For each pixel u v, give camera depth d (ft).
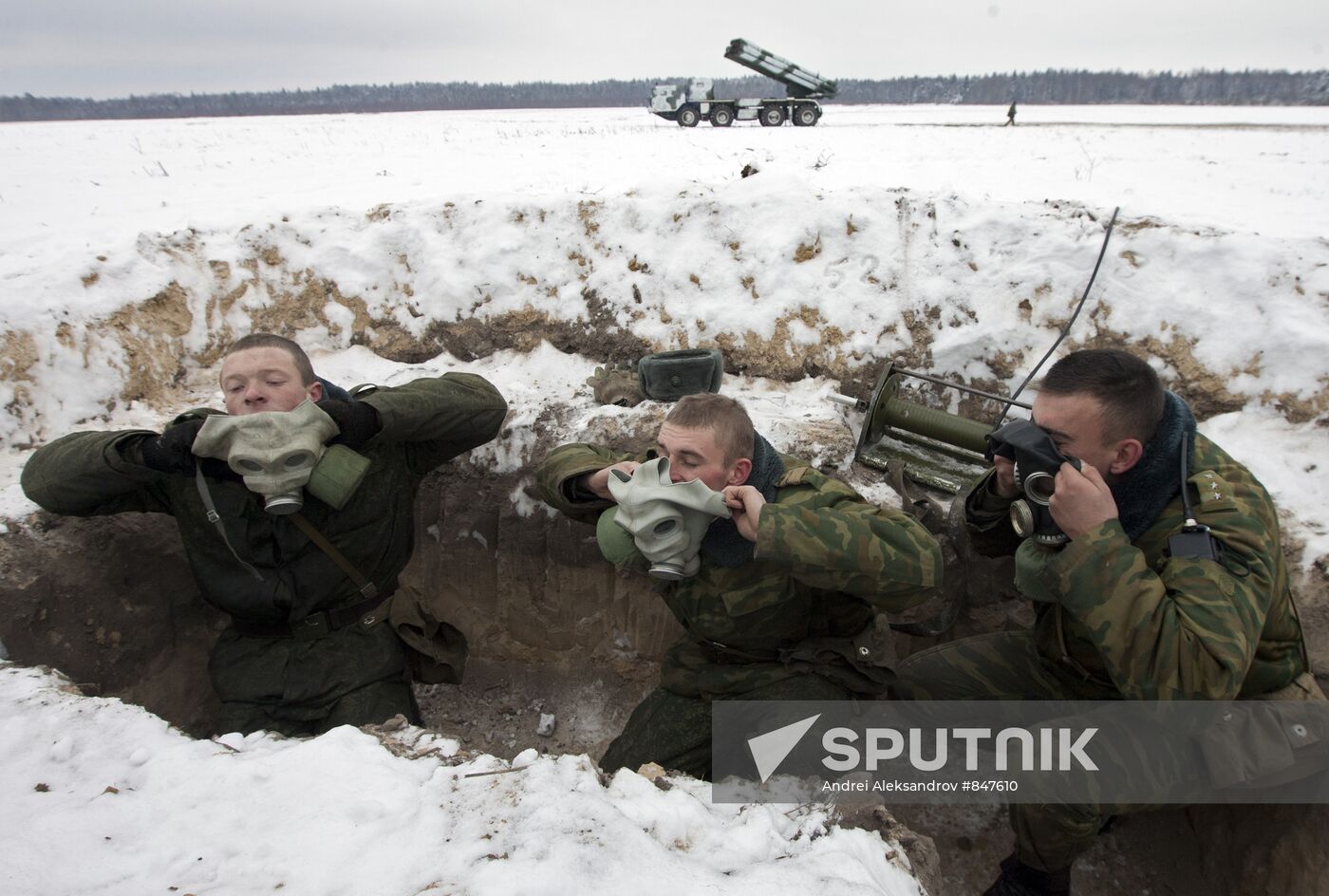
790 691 7.54
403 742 5.98
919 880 5.28
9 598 8.16
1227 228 11.68
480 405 9.23
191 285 13.19
